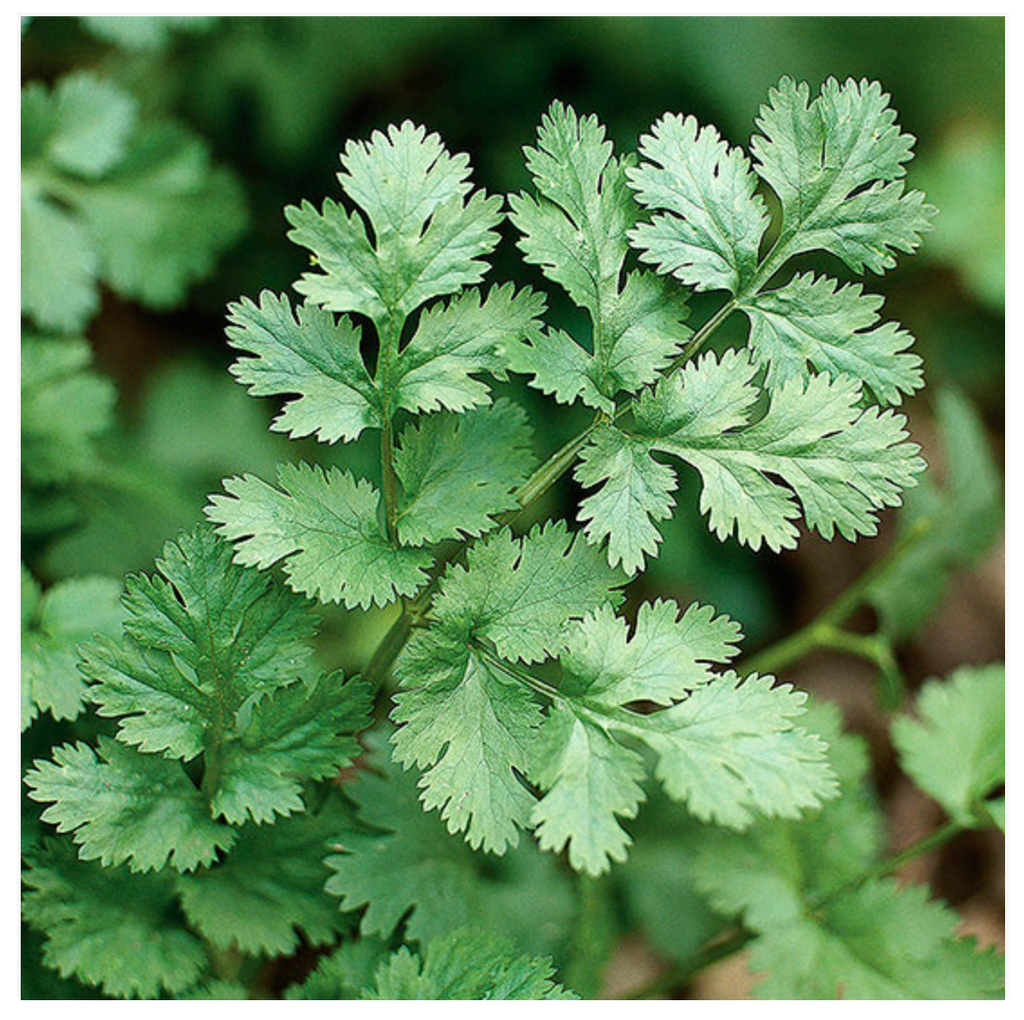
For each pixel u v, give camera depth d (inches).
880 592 20.9
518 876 19.3
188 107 24.3
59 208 21.7
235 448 23.4
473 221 17.0
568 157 17.0
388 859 18.2
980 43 24.6
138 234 21.2
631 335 17.0
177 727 17.2
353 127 24.9
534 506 22.8
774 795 16.5
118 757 17.3
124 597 17.1
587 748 16.7
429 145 17.0
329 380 17.0
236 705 17.2
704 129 17.1
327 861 18.0
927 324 28.0
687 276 17.0
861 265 17.1
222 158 24.8
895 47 24.5
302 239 16.9
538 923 19.2
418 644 16.8
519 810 16.7
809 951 18.9
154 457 23.0
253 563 16.8
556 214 17.0
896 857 19.2
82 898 17.8
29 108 20.7
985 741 19.5
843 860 19.2
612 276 17.0
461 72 24.6
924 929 18.9
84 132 20.9
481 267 17.0
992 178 26.6
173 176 21.3
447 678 16.9
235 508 16.8
